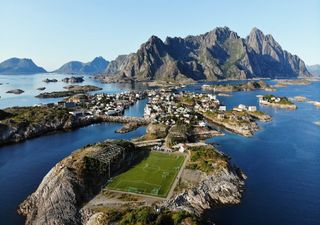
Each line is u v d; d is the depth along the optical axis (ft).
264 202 422.82
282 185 476.95
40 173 536.42
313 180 495.82
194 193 422.82
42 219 364.17
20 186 481.46
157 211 361.71
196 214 381.81
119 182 456.45
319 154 630.33
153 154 581.94
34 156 636.48
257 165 565.53
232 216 386.73
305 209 404.16
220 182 457.68
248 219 379.55
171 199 402.31
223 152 640.99
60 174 433.48
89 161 472.03
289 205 414.41
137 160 550.36
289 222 373.81
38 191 427.33
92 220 358.02
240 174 510.99
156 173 488.02
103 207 385.29
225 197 432.25
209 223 364.58
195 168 501.15
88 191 422.00
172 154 580.71
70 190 403.95
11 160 611.47
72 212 375.86
